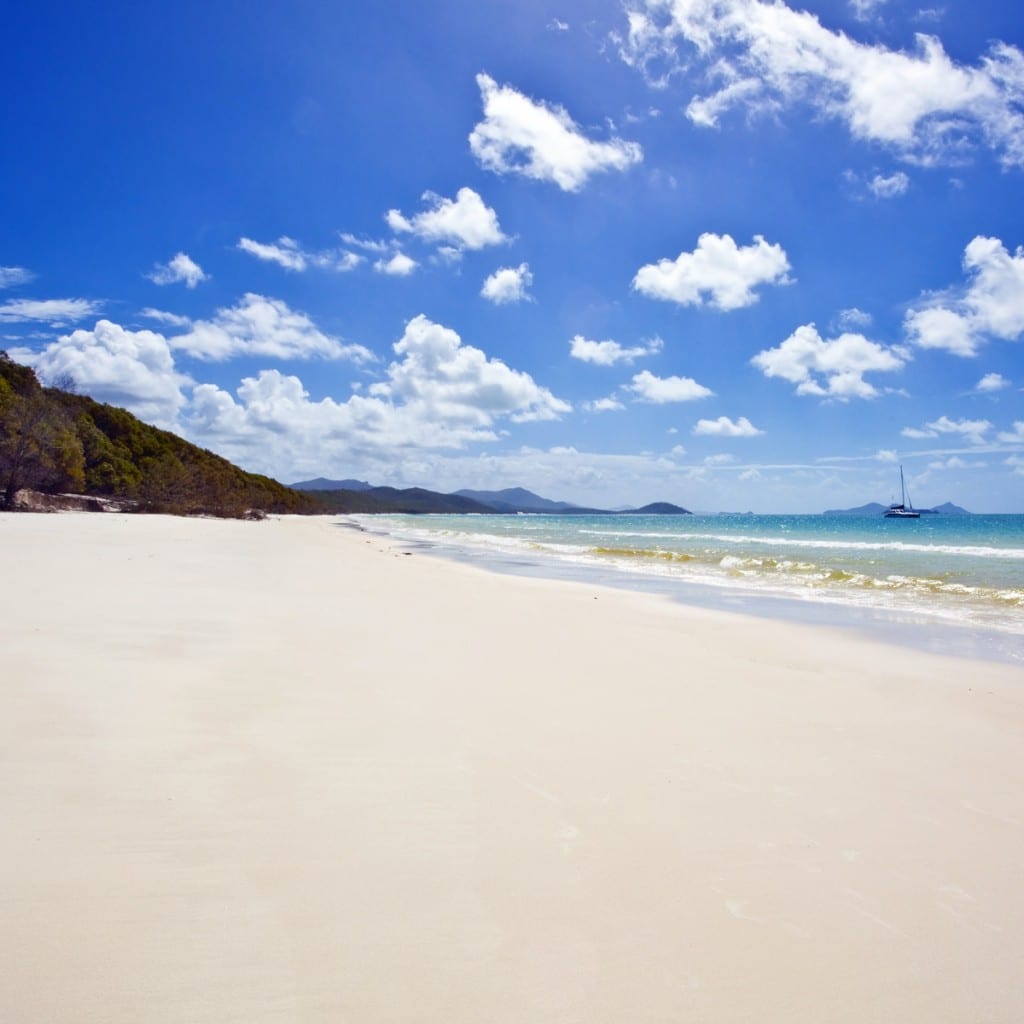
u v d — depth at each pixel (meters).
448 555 29.84
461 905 2.98
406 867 3.26
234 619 9.24
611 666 7.85
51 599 9.80
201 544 24.42
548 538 47.88
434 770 4.46
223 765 4.33
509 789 4.23
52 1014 2.22
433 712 5.69
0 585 10.80
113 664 6.45
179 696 5.65
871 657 9.20
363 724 5.28
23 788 3.84
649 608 13.33
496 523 104.00
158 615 9.13
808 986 2.58
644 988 2.52
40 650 6.79
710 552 31.14
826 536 51.47
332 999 2.37
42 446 49.25
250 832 3.51
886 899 3.19
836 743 5.43
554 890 3.13
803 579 19.50
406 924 2.82
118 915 2.76
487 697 6.24
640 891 3.16
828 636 10.68
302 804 3.86
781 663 8.53
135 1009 2.27
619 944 2.77
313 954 2.60
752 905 3.10
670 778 4.54
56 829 3.42
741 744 5.29
